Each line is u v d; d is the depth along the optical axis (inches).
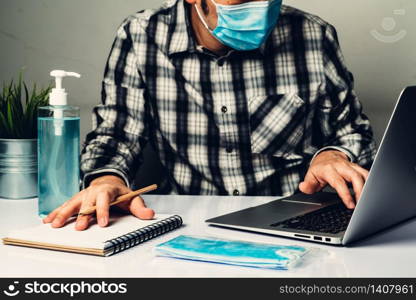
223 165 65.6
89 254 34.9
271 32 65.4
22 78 76.9
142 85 66.6
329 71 66.6
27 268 32.4
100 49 76.3
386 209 38.3
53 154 43.5
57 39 76.4
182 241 35.8
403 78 76.1
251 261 32.2
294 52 65.8
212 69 64.4
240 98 64.8
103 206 39.4
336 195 50.9
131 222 39.8
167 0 75.5
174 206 48.8
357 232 36.2
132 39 66.7
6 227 41.4
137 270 32.1
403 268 32.5
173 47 64.6
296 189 65.7
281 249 34.1
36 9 76.0
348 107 67.1
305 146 67.1
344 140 64.9
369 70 76.3
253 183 65.4
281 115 65.1
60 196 43.8
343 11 75.5
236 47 59.7
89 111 77.2
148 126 67.1
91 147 59.9
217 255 33.0
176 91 65.4
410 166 38.8
